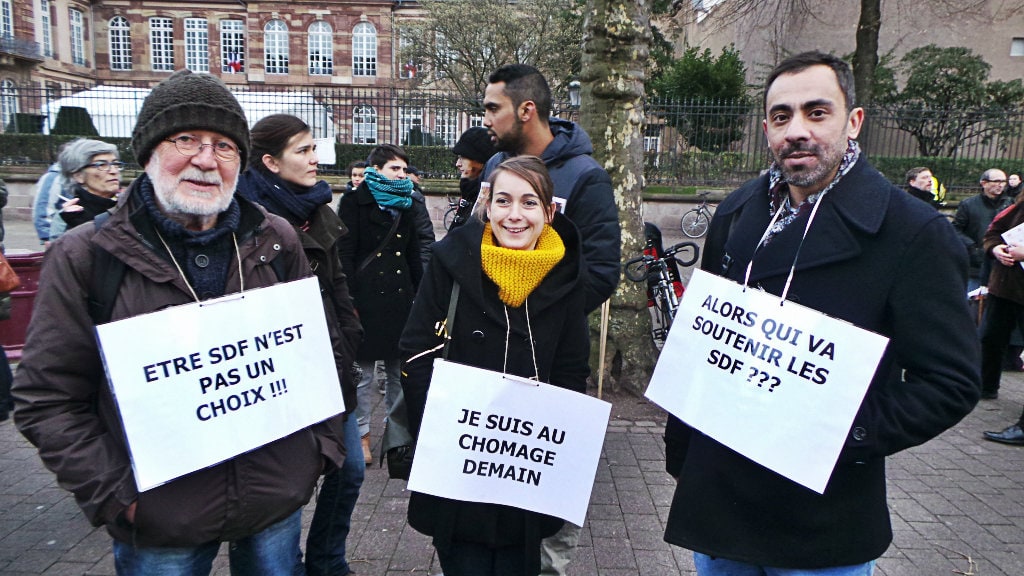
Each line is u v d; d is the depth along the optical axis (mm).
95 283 1648
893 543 3357
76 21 40000
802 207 1773
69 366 1628
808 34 24344
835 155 1659
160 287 1714
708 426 1812
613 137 5391
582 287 2117
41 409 1604
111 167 4188
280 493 1857
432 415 1980
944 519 3607
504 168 2035
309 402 1924
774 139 1718
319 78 40344
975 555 3256
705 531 1825
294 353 1900
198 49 41094
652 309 7371
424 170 16750
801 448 1647
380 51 40125
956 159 15383
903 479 4113
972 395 1565
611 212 2660
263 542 1946
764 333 1736
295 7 39781
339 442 2055
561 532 2508
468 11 24969
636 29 5242
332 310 2619
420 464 1989
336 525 2791
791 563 1726
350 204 3816
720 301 1857
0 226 5309
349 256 3797
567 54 25688
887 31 24234
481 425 2000
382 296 3842
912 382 1634
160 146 1704
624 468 4176
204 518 1740
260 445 1803
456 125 16828
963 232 6828
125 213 1688
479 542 2078
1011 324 5449
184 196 1702
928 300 1576
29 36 36250
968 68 20641
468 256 2025
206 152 1710
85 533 3297
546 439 2029
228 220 1840
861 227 1622
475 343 2035
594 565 3113
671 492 3867
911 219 1606
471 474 2012
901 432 1588
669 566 3119
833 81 1640
